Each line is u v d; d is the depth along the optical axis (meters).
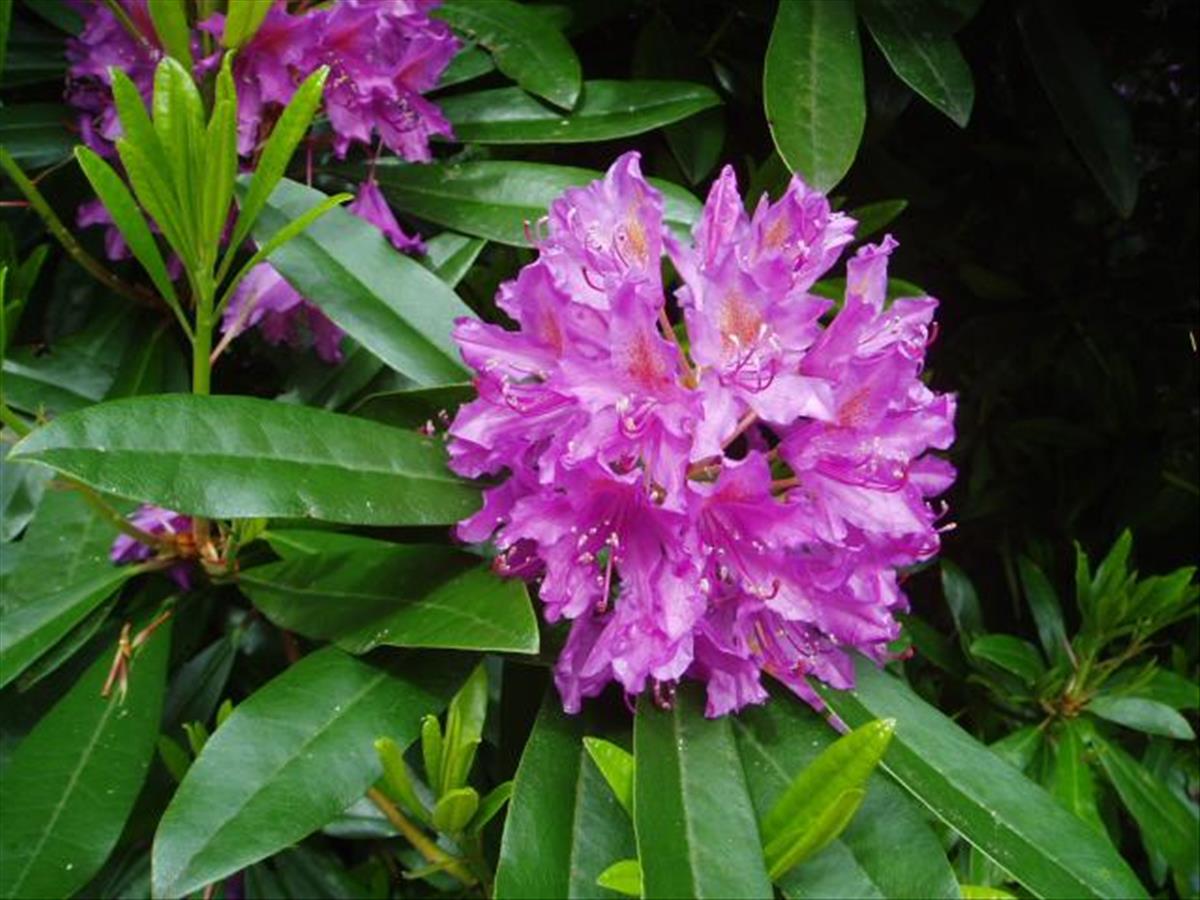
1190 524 0.77
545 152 0.64
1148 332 0.78
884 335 0.45
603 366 0.41
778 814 0.40
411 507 0.44
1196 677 0.71
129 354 0.56
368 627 0.45
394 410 0.49
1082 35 0.61
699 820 0.41
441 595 0.45
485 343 0.44
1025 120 0.71
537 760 0.43
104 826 0.43
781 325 0.41
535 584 0.47
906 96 0.62
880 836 0.42
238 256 0.54
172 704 0.52
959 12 0.57
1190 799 0.67
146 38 0.51
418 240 0.54
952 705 0.71
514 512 0.42
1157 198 0.78
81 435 0.40
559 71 0.58
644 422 0.41
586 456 0.40
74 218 0.57
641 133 0.62
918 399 0.44
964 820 0.43
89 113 0.56
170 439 0.41
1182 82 0.76
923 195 0.69
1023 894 0.59
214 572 0.49
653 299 0.43
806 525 0.41
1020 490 0.78
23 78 0.57
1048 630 0.66
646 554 0.42
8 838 0.43
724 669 0.43
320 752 0.43
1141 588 0.61
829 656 0.46
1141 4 0.70
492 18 0.60
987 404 0.76
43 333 0.58
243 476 0.42
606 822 0.43
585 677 0.43
